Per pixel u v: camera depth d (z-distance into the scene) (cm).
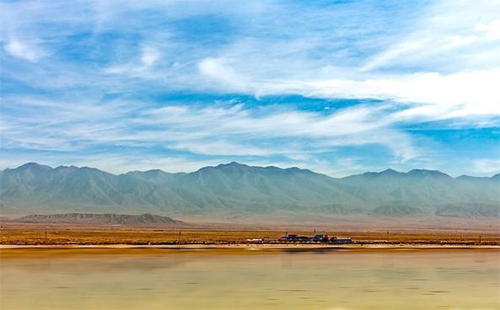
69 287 4466
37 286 4516
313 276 5228
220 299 3950
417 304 3809
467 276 5316
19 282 4744
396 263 6600
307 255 7800
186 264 6331
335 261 6844
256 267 6038
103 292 4228
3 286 4516
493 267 6156
